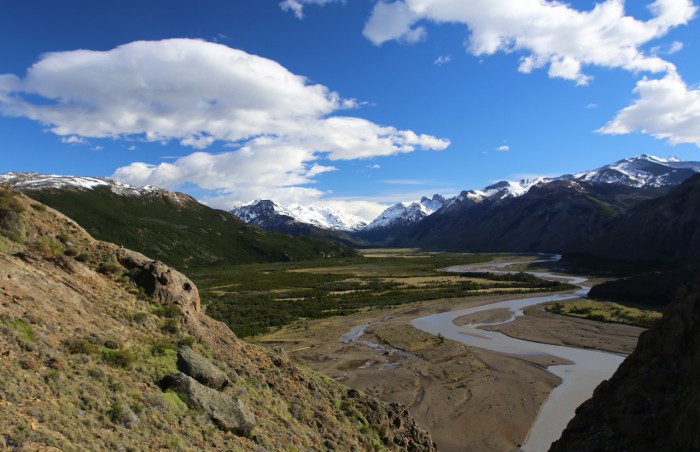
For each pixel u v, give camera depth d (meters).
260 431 19.58
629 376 25.69
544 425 42.47
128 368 17.83
